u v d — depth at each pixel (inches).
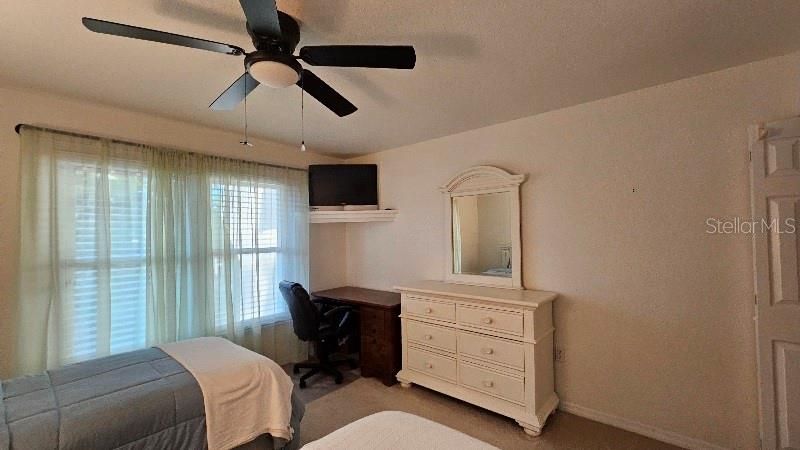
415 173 140.3
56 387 65.5
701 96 81.4
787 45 68.4
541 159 106.0
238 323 123.3
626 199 91.5
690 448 82.1
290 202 141.7
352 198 149.9
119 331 98.6
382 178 152.9
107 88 85.6
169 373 71.8
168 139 109.4
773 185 71.5
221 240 119.5
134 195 101.7
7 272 85.1
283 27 53.9
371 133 126.0
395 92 89.5
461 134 125.3
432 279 135.0
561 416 97.9
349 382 122.3
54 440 52.6
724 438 78.6
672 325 85.0
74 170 91.8
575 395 99.1
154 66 74.4
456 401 107.3
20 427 52.9
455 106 99.7
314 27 59.7
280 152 140.3
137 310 101.7
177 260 109.0
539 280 106.5
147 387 65.7
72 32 61.3
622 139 92.0
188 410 65.0
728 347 78.4
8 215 85.3
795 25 61.2
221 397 69.0
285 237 139.1
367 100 94.7
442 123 114.9
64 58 70.7
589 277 97.3
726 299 78.7
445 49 68.2
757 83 75.1
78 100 92.8
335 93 66.7
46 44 65.1
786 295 70.4
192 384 68.0
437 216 133.3
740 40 66.4
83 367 74.9
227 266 119.6
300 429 93.1
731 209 78.2
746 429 76.2
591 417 96.0
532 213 108.0
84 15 56.3
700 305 81.7
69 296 90.3
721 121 79.0
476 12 56.5
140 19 57.7
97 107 96.5
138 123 103.5
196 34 62.2
